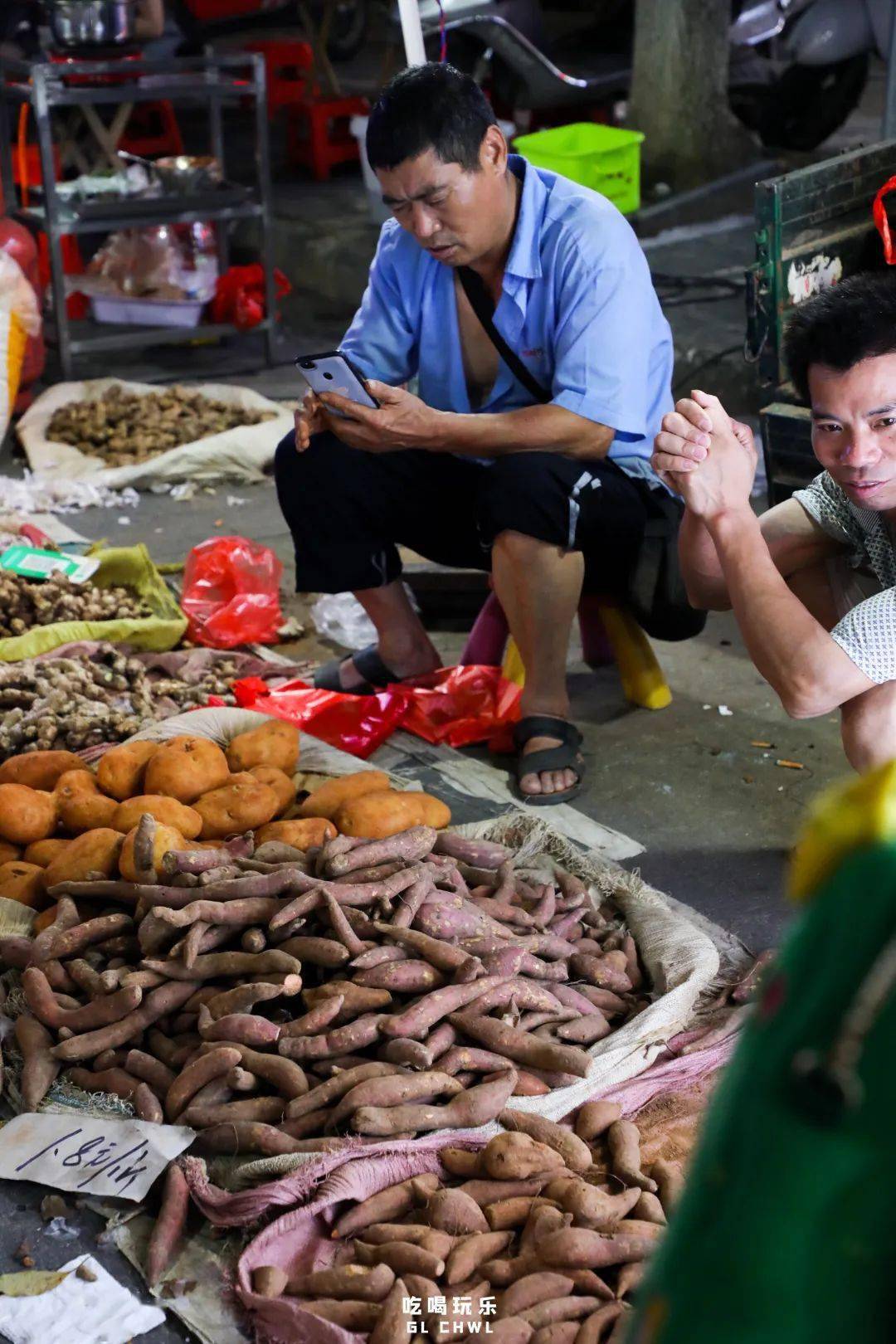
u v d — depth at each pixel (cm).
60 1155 217
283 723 312
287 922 235
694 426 240
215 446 523
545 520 316
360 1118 208
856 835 54
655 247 679
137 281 644
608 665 390
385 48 1080
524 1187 202
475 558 365
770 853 302
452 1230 196
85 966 243
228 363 655
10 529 449
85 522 494
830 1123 52
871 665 234
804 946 54
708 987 251
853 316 217
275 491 524
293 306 736
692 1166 58
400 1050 218
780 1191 53
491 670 355
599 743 349
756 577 240
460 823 312
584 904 267
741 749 345
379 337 350
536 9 795
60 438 545
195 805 281
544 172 330
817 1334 53
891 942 52
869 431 222
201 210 614
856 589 281
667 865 299
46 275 671
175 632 387
